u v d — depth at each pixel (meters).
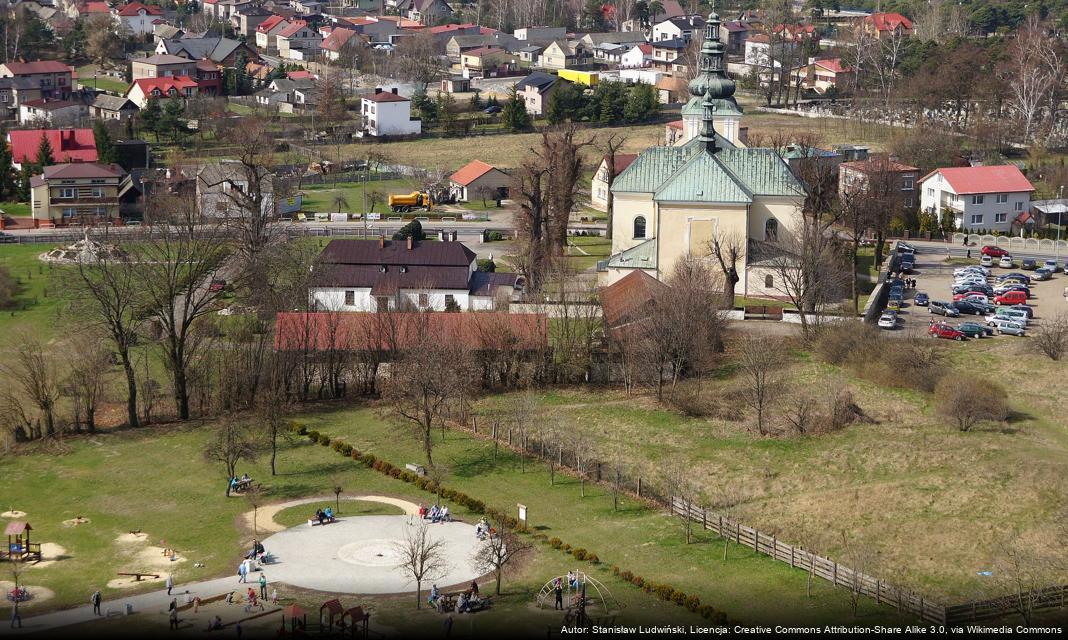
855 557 148.75
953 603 140.25
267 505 174.62
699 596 143.12
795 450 189.25
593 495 175.25
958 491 169.12
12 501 178.38
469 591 143.50
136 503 176.62
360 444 194.62
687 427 198.88
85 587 151.75
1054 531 155.88
